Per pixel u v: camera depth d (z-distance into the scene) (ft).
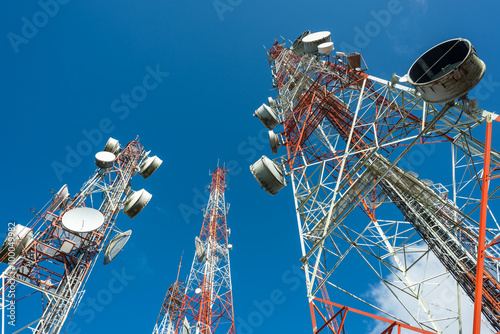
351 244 66.44
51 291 61.36
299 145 73.10
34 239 64.90
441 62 43.06
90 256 70.38
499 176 33.73
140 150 100.63
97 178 83.35
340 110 75.92
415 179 63.77
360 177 57.41
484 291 55.98
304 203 63.31
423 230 67.87
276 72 111.04
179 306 131.75
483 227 30.73
